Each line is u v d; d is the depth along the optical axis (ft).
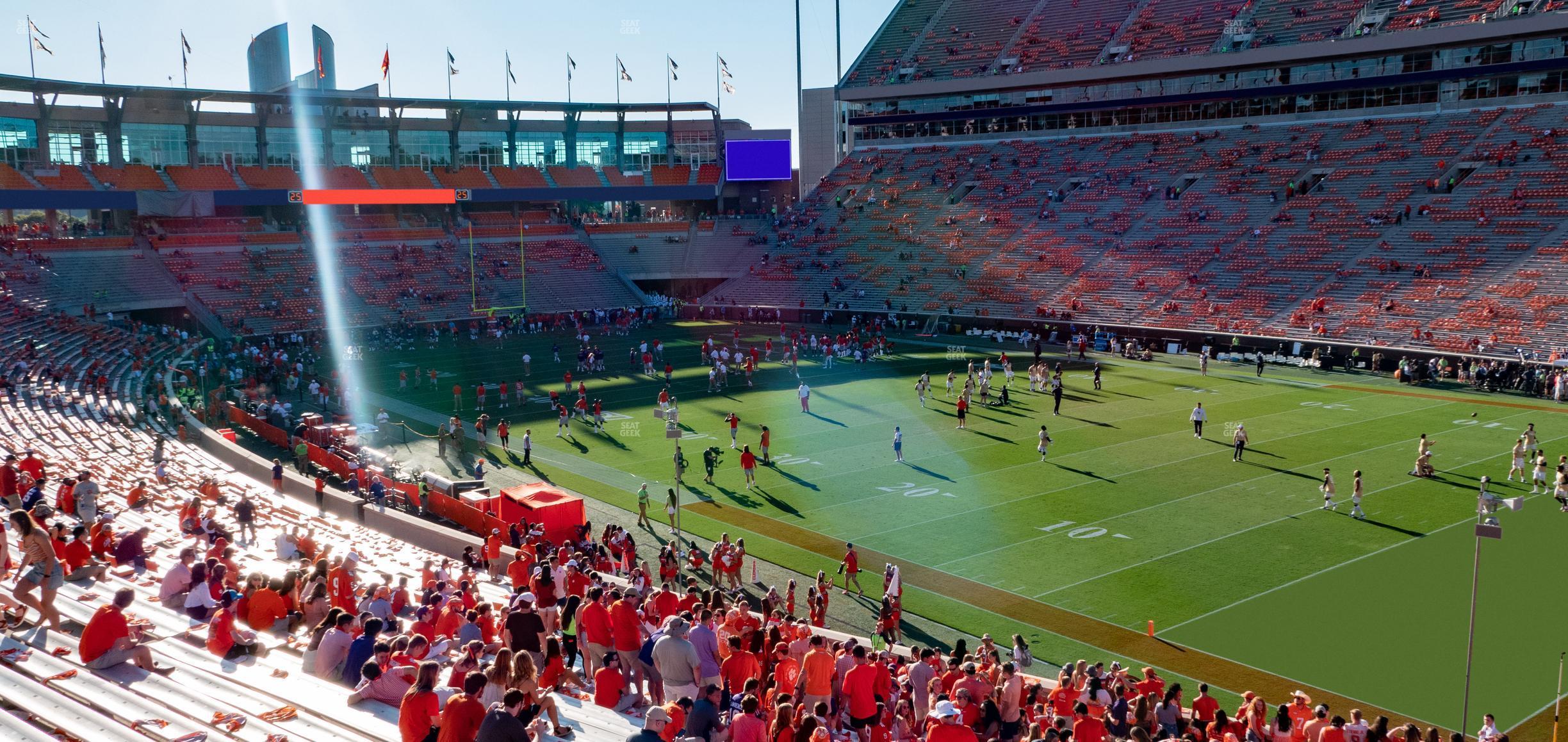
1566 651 74.74
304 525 96.02
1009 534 103.30
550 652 46.78
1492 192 220.02
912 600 87.92
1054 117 306.96
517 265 303.89
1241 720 56.95
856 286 282.77
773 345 237.25
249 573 66.39
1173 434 143.33
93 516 71.20
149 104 272.10
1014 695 52.75
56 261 240.53
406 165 311.06
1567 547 95.86
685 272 321.93
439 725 34.17
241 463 127.44
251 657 43.88
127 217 271.28
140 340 215.10
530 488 107.76
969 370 165.48
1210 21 285.43
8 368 159.84
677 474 99.30
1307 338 203.92
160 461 115.03
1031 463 129.18
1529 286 194.59
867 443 142.41
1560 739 63.26
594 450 142.31
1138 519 106.52
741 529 107.34
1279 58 263.70
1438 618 80.79
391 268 284.20
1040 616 83.66
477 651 42.55
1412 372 182.29
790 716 38.24
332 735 35.58
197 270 259.19
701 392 183.52
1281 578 89.81
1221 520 105.50
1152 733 51.67
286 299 259.19
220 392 162.81
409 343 245.86
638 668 48.73
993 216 287.28
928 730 41.68
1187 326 221.66
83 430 128.77
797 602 88.28
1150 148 285.43
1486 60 240.53
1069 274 254.68
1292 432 143.02
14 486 74.64
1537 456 114.73
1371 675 71.92
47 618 44.73
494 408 172.24
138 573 60.13
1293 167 255.70
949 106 321.11
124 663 40.88
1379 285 210.79
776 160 340.80
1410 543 97.55
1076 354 219.00
